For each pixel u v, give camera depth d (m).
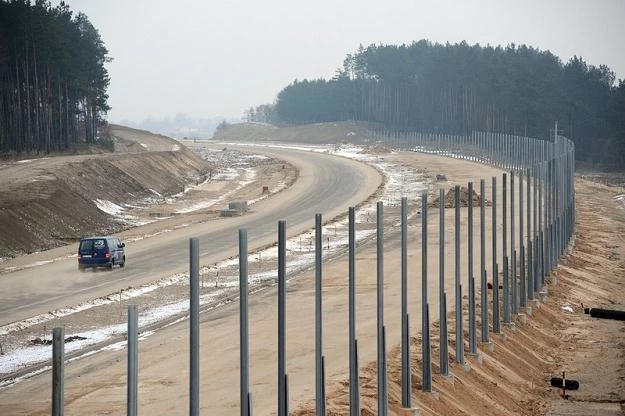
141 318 98.62
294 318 95.56
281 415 51.84
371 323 92.38
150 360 78.50
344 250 148.75
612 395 87.94
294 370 73.00
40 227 159.75
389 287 114.00
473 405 74.75
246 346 48.72
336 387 66.88
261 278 122.75
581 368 98.56
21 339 89.25
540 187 145.88
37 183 185.12
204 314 99.56
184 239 162.00
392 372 72.62
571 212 192.88
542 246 136.38
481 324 96.25
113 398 67.25
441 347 76.19
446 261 136.00
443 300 76.31
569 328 118.50
